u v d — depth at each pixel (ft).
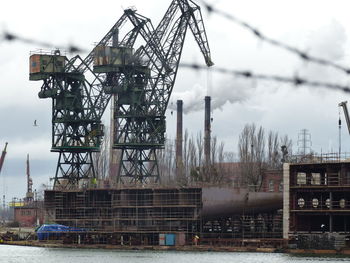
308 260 648.79
